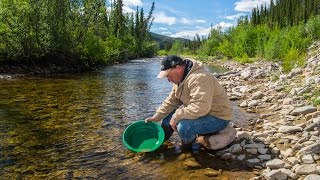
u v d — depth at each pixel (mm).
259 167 1735
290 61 5645
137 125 2113
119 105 3348
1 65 6414
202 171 1722
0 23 6484
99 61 9367
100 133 2379
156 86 4918
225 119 1966
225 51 17000
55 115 2859
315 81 3414
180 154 1958
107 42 13102
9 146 2070
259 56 12633
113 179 1640
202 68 1904
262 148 1943
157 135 2100
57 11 7574
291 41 11055
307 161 1696
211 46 21625
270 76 5324
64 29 7719
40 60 7168
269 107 3123
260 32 15055
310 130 2158
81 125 2568
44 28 7176
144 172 1724
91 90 4359
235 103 3467
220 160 1862
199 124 1944
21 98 3600
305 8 29609
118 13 21828
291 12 32219
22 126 2504
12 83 4867
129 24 25422
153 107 3279
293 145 1955
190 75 1881
